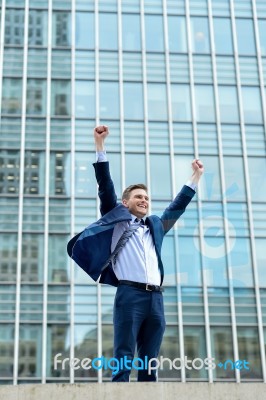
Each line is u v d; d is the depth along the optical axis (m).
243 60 29.25
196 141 27.78
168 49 29.22
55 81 28.45
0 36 28.92
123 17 29.61
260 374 24.22
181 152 27.58
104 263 7.21
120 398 6.01
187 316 24.48
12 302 25.08
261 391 6.06
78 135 27.67
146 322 7.09
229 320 24.59
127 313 6.98
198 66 29.00
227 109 28.42
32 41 29.00
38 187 26.77
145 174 27.12
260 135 28.09
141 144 27.59
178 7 29.88
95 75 28.64
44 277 25.47
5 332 24.66
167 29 29.53
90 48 29.03
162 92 28.52
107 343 24.59
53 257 25.78
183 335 24.36
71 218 26.39
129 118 28.00
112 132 27.72
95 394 6.02
